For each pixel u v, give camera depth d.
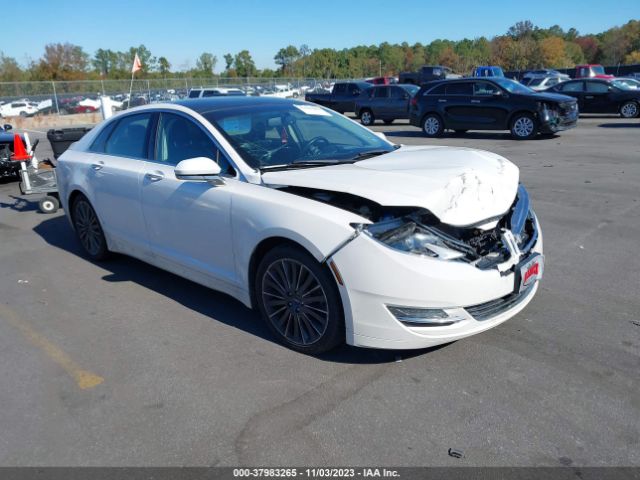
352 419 2.87
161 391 3.20
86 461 2.64
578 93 19.00
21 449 2.74
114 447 2.73
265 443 2.71
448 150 4.29
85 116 33.16
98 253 5.46
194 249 4.14
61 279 5.12
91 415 3.00
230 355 3.57
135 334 3.92
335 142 4.39
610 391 3.04
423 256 3.04
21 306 4.51
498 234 3.35
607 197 7.41
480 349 3.52
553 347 3.52
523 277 3.27
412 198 3.11
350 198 3.30
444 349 3.53
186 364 3.48
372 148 4.43
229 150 3.90
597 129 15.70
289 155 4.02
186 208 4.06
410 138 15.86
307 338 3.49
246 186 3.70
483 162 3.86
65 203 5.73
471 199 3.29
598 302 4.18
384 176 3.40
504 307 3.33
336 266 3.12
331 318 3.28
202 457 2.63
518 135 14.37
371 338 3.15
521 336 3.67
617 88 18.47
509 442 2.65
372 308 3.09
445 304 3.04
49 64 69.81
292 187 3.49
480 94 14.91
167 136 4.46
